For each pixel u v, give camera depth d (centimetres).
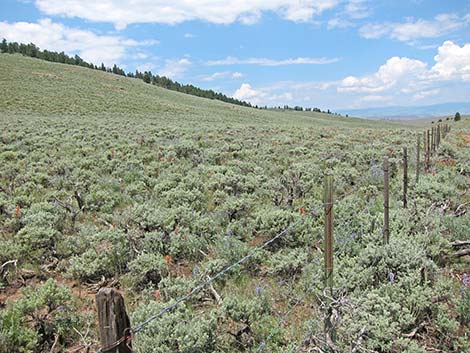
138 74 16575
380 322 421
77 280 621
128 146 1903
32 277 633
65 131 2580
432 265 555
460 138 3288
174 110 6919
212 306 537
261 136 2631
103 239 691
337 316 425
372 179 1227
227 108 9325
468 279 515
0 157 1519
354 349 383
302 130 3231
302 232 716
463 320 475
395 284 505
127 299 562
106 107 6012
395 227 708
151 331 432
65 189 1112
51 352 448
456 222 770
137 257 634
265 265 646
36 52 14075
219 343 445
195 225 776
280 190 1123
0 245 664
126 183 1238
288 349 419
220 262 607
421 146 2098
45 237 705
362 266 570
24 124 2941
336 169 1341
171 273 630
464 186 1194
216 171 1324
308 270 583
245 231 789
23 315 477
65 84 7656
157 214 802
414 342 414
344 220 770
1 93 5519
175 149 1819
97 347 448
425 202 895
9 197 999
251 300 512
